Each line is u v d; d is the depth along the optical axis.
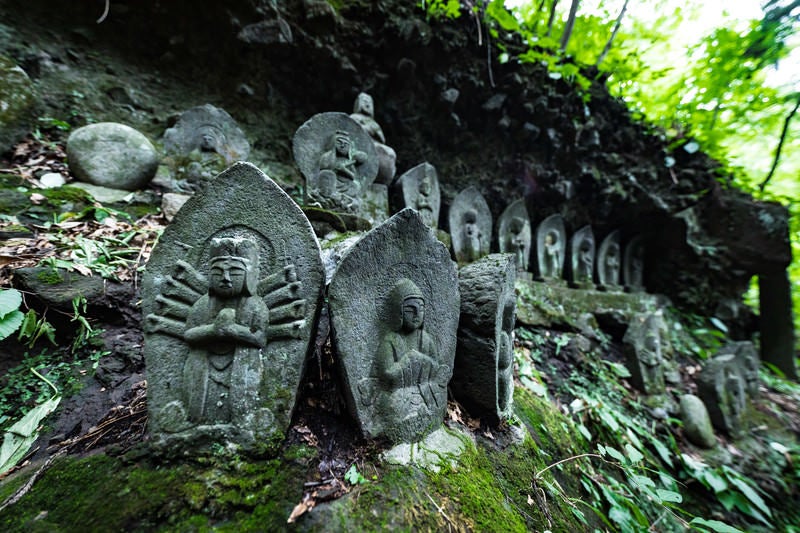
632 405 4.09
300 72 5.66
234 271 1.67
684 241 7.35
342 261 1.88
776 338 7.18
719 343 6.84
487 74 5.93
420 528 1.57
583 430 3.23
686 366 5.77
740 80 6.92
